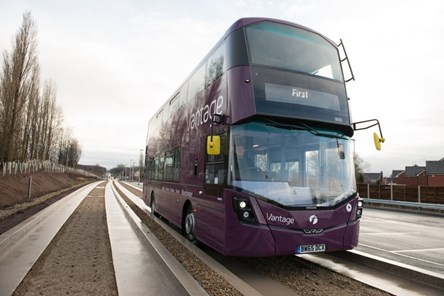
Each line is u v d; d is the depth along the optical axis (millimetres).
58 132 52406
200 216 7090
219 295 4336
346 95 6578
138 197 25625
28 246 7352
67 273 5547
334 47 6969
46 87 46438
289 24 6621
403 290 5164
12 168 27719
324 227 5582
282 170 5680
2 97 27297
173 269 5129
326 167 6012
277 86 5879
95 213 14047
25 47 28125
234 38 6195
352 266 6570
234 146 5699
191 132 8305
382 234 11320
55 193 25703
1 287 4750
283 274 6090
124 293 4586
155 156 13414
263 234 5234
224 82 6312
